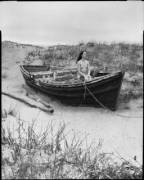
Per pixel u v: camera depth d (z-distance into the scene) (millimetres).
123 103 8711
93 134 6238
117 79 8188
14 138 3592
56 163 2988
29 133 3605
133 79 10469
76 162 3104
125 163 3426
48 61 12469
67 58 12875
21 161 2857
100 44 14703
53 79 10047
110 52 13367
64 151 3428
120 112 8078
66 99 8625
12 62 11742
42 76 10297
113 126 6812
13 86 9109
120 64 11789
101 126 6789
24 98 7539
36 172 2752
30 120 6117
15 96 7641
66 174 2842
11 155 3004
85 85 8445
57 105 8539
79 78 9477
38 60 12594
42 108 7289
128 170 3234
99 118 7445
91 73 10203
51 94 8977
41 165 2906
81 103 8672
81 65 9375
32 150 3221
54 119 6902
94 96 8500
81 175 2877
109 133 6262
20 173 2645
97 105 8578
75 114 7703
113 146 5426
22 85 9547
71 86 8531
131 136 6160
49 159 3086
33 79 9562
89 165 3088
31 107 7207
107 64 11930
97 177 2912
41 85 9250
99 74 10219
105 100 8461
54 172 2795
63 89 8680
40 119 6473
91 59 12359
